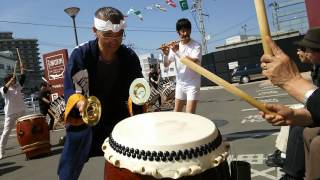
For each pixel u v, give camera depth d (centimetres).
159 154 169
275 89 1659
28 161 728
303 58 328
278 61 165
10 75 804
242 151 549
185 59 195
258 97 1352
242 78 2691
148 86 263
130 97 277
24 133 741
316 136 262
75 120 263
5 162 749
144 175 173
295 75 168
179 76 552
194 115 212
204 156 172
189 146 170
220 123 834
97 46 279
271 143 574
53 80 1125
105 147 198
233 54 2930
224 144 189
